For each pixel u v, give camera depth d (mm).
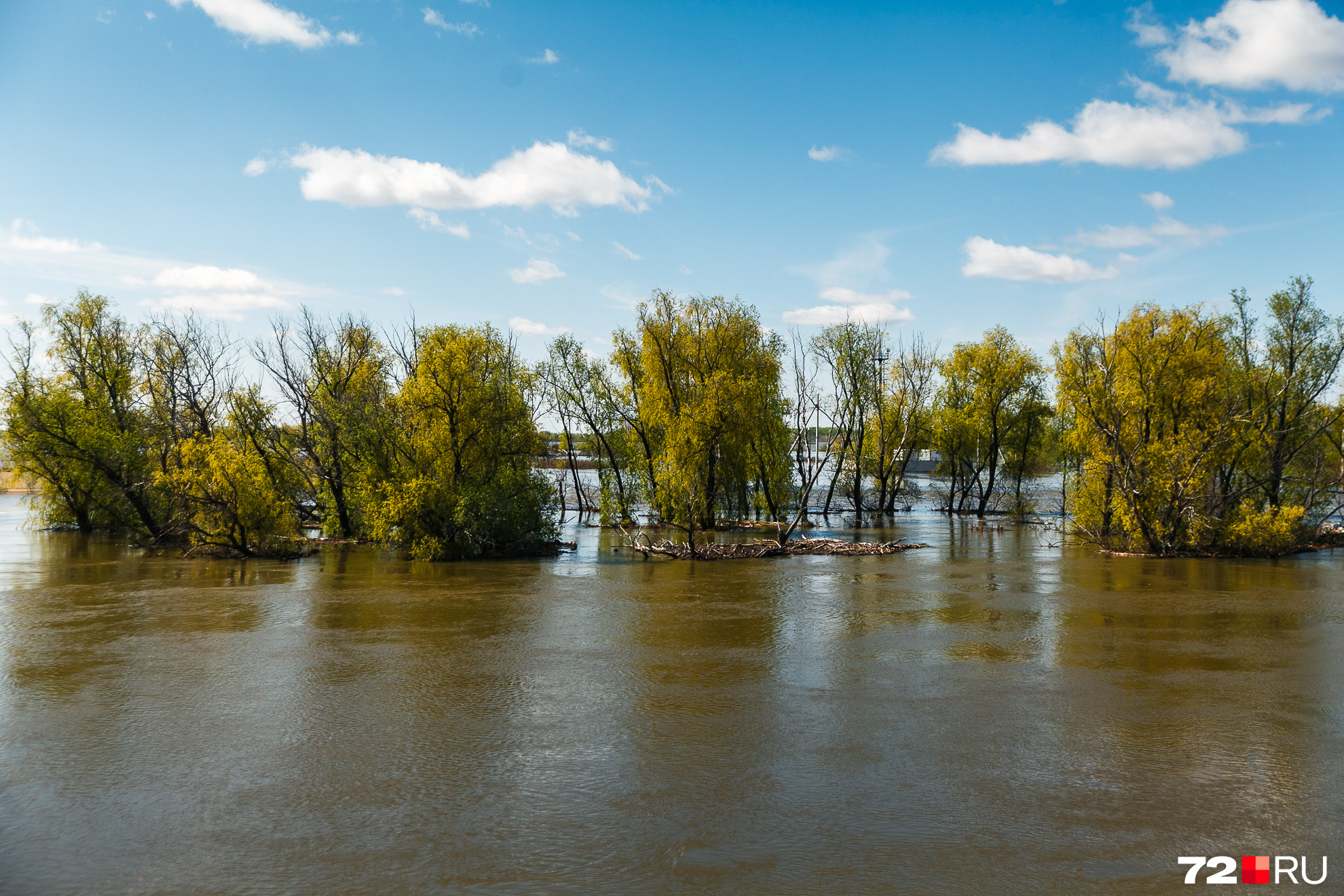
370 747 10758
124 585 24484
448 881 7445
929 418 58406
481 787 9508
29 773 9891
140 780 9695
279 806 8984
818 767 10094
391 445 33969
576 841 8203
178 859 7859
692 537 32500
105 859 7863
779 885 7375
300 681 13844
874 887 7336
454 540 32094
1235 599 22141
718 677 14133
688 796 9250
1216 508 33500
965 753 10570
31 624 18547
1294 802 9109
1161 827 8516
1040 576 26766
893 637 17375
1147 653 15859
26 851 8000
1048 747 10781
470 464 33906
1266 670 14586
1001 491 61656
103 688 13391
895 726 11617
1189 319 34594
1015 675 14234
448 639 17078
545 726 11609
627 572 27844
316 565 29719
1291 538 32406
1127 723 11711
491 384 34812
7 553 33125
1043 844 8148
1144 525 32750
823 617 19609
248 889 7320
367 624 18609
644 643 16781
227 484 31109
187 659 15312
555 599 22234
